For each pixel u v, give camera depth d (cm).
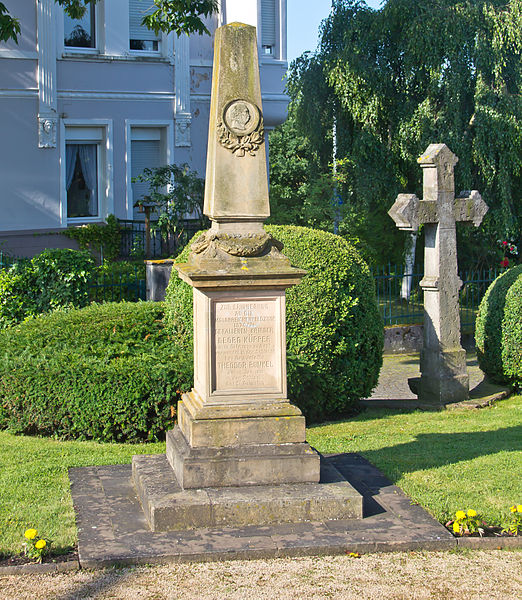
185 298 966
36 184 1953
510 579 546
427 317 1098
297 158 2622
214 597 516
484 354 1190
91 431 861
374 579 542
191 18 1457
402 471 738
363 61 2022
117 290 1398
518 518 613
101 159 2058
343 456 786
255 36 641
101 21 2005
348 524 614
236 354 645
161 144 2141
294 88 2153
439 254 1078
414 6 1978
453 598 520
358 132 2108
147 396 856
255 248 636
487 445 839
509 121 1927
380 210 2284
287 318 946
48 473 734
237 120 636
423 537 593
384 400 1105
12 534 596
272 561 565
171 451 681
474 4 1967
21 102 1916
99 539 586
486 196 2038
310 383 951
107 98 2017
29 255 1939
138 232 2009
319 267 960
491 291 1195
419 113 1973
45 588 525
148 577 540
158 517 597
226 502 607
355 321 982
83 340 978
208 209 653
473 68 2005
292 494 622
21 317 1278
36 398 866
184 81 2105
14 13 1884
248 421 639
